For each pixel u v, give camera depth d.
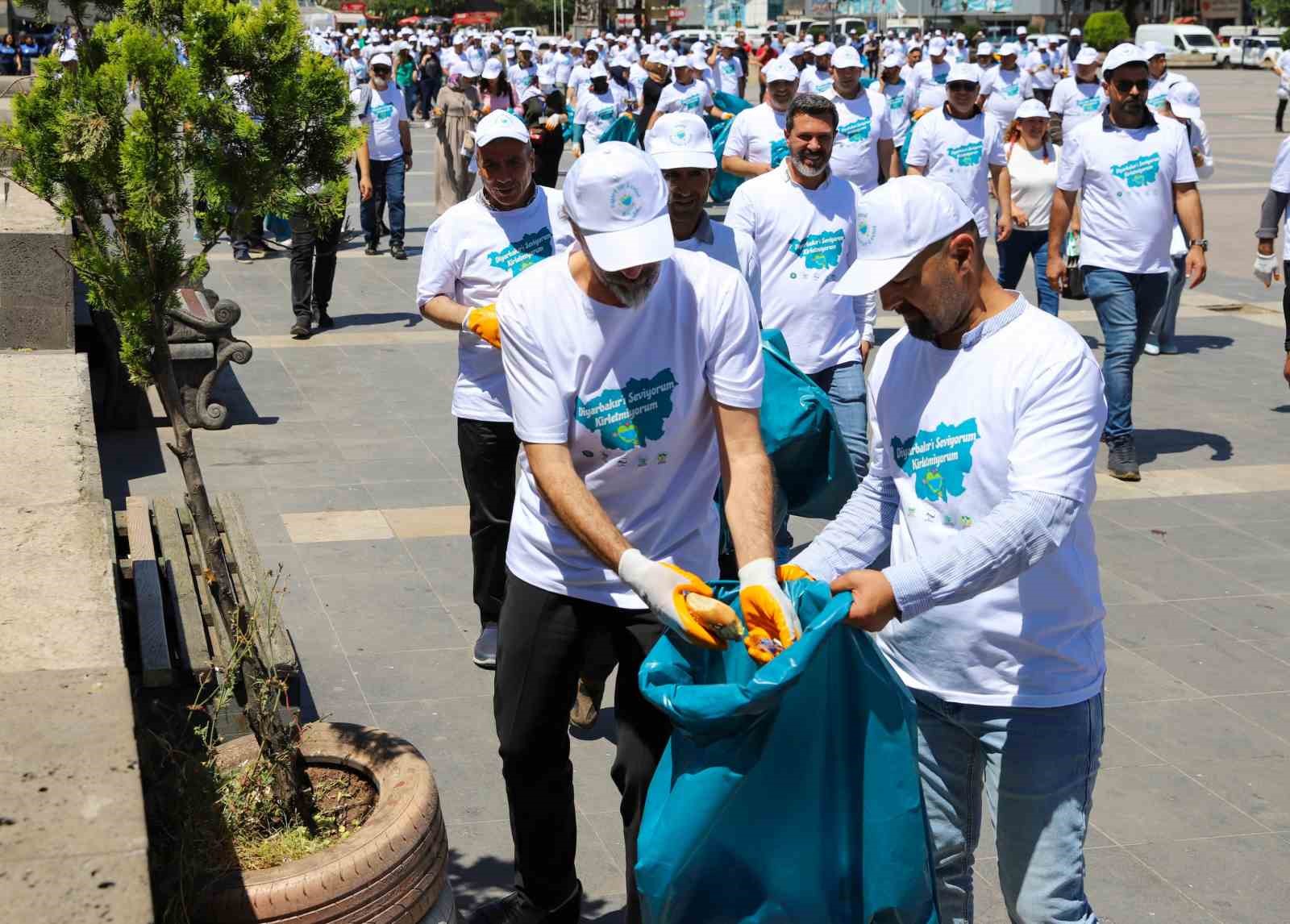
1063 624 2.88
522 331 3.06
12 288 7.14
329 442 8.20
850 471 4.16
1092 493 2.77
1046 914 2.95
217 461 7.77
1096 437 2.77
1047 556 2.74
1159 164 7.48
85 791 2.35
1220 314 12.31
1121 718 4.96
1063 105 15.89
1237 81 49.28
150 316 3.18
